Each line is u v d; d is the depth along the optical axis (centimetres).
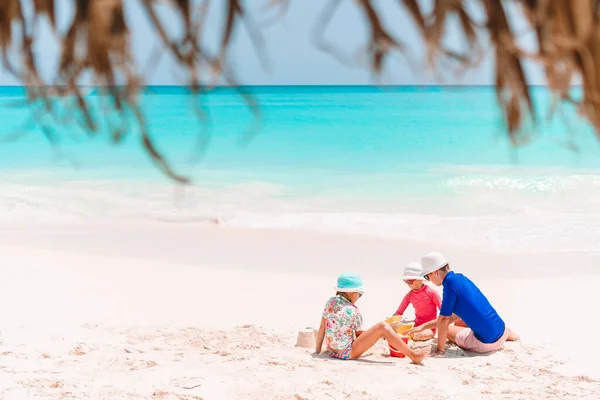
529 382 623
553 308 888
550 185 1938
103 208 1686
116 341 742
